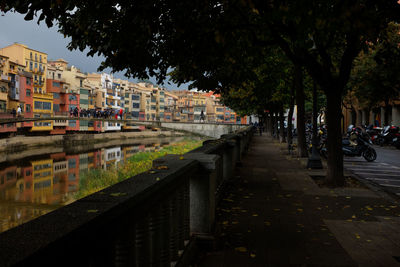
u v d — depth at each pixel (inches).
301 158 616.1
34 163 1948.8
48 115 3157.0
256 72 571.8
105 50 268.5
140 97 5034.5
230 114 6161.4
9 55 2923.2
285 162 570.3
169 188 112.9
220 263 151.0
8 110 2615.7
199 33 199.9
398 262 154.5
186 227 147.3
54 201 1076.5
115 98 4394.7
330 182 355.6
